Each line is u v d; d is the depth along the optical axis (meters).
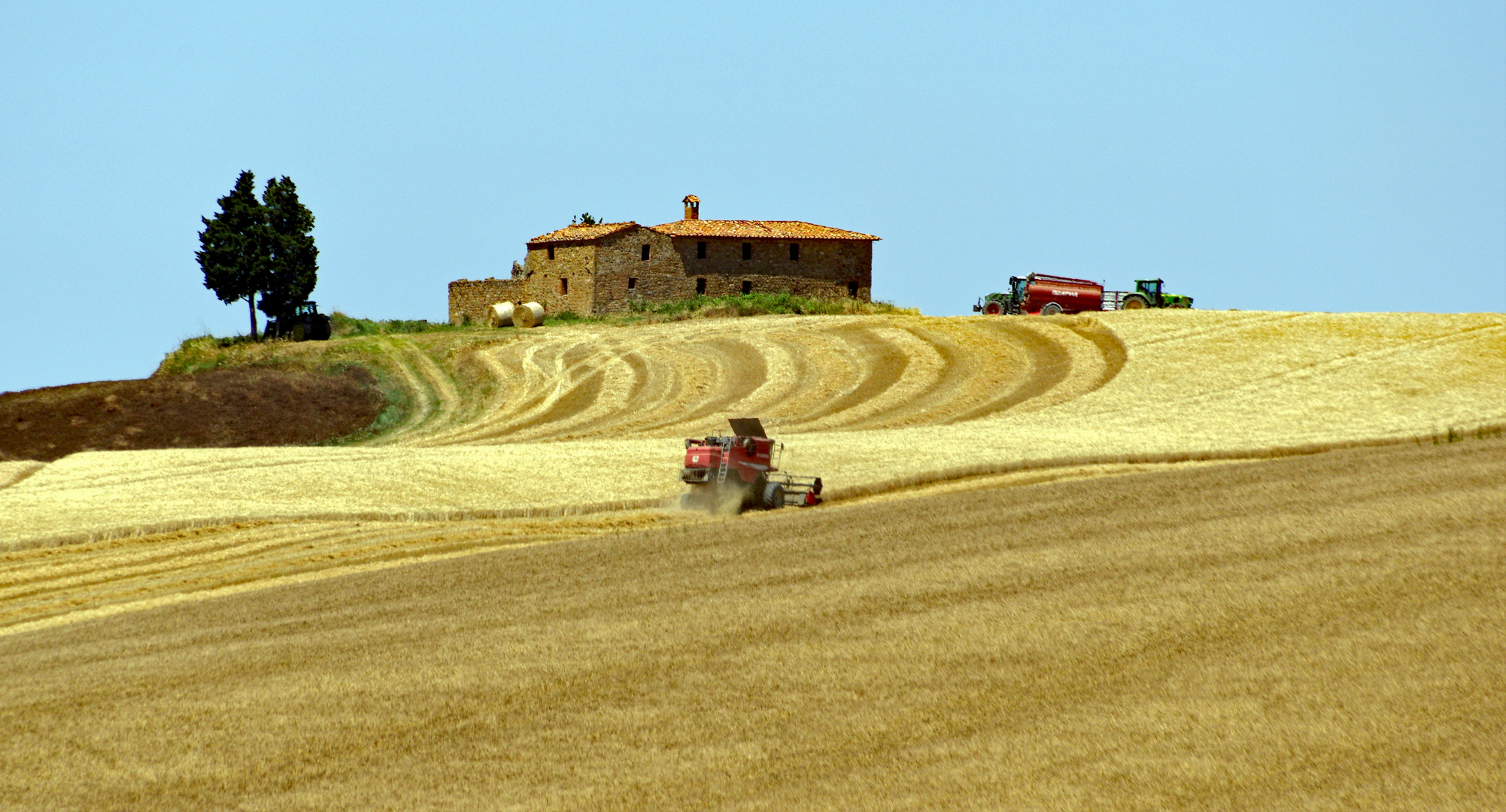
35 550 97.62
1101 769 45.47
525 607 71.81
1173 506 92.38
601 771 47.53
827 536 88.19
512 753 49.59
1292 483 98.06
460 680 58.47
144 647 67.25
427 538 98.25
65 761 50.22
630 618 68.31
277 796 46.31
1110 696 52.81
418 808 44.72
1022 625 63.34
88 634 71.56
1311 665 55.00
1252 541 78.81
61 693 58.66
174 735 52.72
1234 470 106.31
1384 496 90.75
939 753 47.66
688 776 46.72
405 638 66.12
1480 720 48.06
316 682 58.97
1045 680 55.16
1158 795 43.16
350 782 47.38
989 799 43.41
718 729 51.34
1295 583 67.75
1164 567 73.56
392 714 54.44
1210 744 47.31
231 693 57.78
